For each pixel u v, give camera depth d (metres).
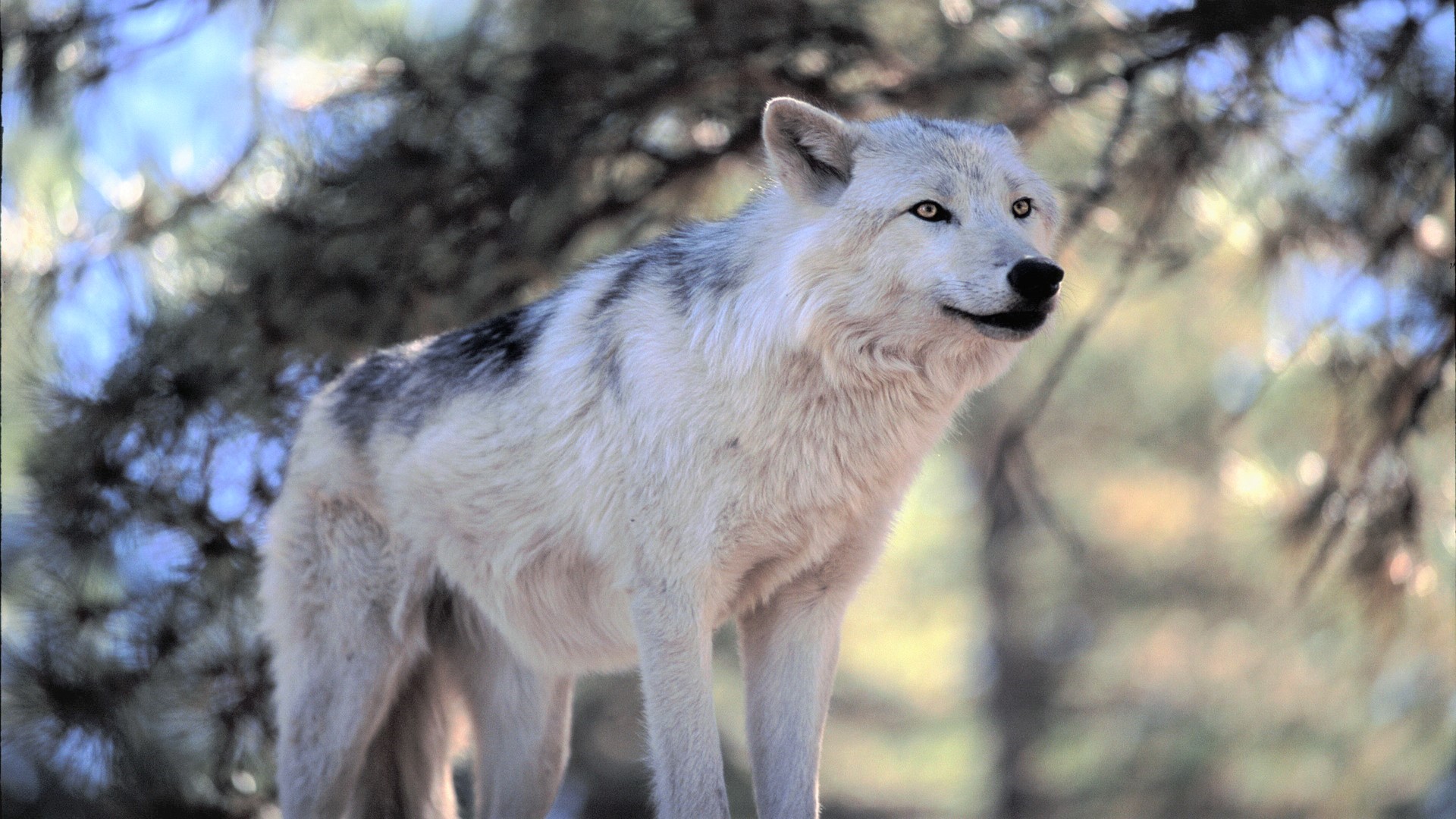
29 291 11.02
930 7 10.59
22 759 10.41
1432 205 10.12
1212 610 25.19
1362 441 10.52
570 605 7.75
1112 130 10.54
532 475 7.52
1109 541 27.41
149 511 10.18
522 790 8.42
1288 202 10.98
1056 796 26.05
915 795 31.72
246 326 10.38
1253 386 12.72
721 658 20.34
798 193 6.98
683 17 10.62
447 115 10.66
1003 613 29.88
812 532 7.09
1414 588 10.46
